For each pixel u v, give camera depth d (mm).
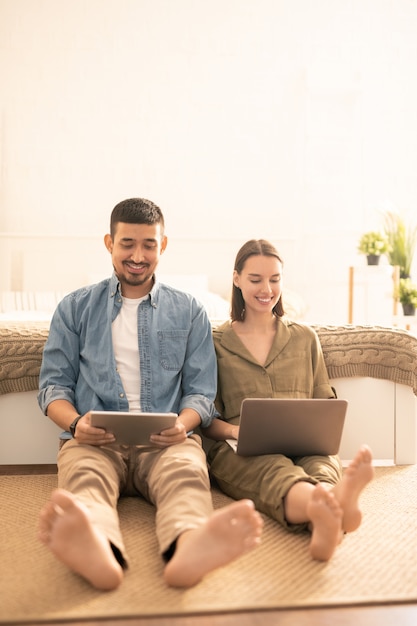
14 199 3787
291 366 1922
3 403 2008
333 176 4055
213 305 3199
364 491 1855
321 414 1638
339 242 4078
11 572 1281
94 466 1464
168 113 3908
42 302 3533
